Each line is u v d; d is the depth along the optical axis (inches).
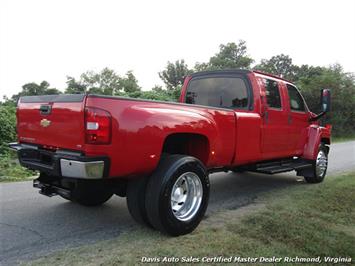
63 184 170.2
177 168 154.6
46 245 148.9
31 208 205.8
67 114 142.5
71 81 1579.7
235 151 199.6
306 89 1104.2
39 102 161.6
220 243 149.9
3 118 507.2
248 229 167.6
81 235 161.0
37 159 161.5
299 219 183.3
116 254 139.3
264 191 257.6
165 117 154.0
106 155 136.6
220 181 298.2
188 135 172.9
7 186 270.5
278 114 242.5
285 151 255.8
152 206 152.4
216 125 182.1
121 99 141.7
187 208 164.4
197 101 255.6
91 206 208.2
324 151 294.8
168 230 154.9
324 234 161.5
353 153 553.6
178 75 1829.5
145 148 146.2
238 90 233.1
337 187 267.9
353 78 1184.8
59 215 192.1
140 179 159.0
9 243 151.2
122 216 190.5
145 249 144.0
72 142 141.1
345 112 1122.0
